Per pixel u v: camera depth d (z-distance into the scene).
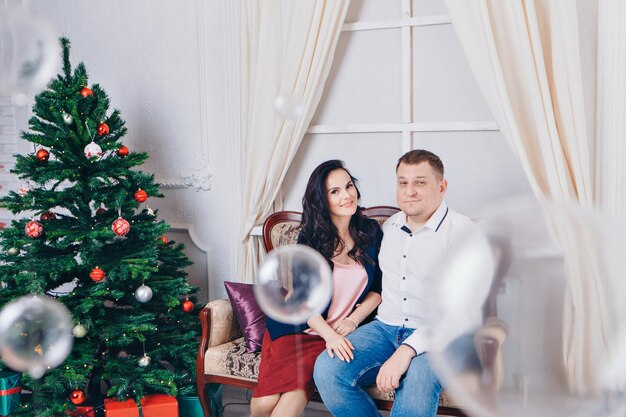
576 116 2.18
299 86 2.60
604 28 2.21
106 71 3.14
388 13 2.60
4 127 3.40
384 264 2.03
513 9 2.20
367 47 2.65
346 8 2.54
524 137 2.25
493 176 2.50
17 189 3.39
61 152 2.48
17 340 1.20
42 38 0.99
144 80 3.06
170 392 2.35
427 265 1.91
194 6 2.91
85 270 2.52
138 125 3.09
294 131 2.65
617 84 2.20
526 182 2.45
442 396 1.90
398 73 2.61
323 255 2.06
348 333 2.00
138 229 2.49
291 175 2.83
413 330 1.93
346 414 1.86
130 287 2.54
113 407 2.28
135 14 3.05
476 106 2.50
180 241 3.05
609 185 2.23
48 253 2.46
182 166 3.01
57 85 2.47
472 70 2.30
